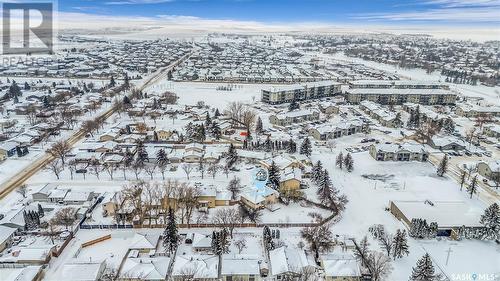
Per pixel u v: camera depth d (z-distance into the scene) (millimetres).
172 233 88812
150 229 99125
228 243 91375
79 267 78688
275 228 99562
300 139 171125
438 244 93812
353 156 153500
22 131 171750
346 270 79812
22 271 77750
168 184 111250
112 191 117625
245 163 142750
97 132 175000
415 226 95625
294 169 130000
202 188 112812
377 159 148875
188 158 142000
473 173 138125
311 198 116625
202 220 101812
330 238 92938
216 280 79375
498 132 179625
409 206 106750
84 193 112500
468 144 169375
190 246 91812
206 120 184000
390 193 121875
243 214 104125
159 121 193375
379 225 98438
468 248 92312
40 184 122375
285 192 115562
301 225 100375
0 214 101875
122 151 149125
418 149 149750
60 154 139625
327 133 172000
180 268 80062
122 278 77938
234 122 191625
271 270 82312
